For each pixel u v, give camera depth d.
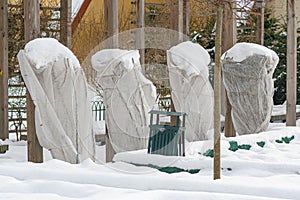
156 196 4.79
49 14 11.87
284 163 6.89
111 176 5.63
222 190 5.17
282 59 17.19
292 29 11.31
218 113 5.96
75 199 4.75
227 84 10.54
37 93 7.31
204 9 14.43
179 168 7.07
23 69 7.33
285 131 10.41
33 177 5.91
